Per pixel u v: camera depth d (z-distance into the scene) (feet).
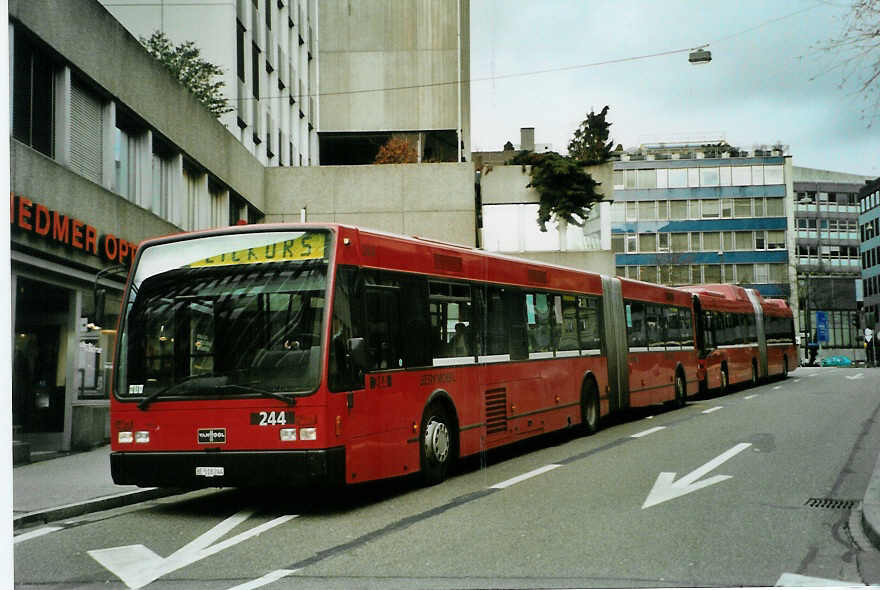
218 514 31.42
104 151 55.11
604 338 58.18
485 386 40.65
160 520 30.68
